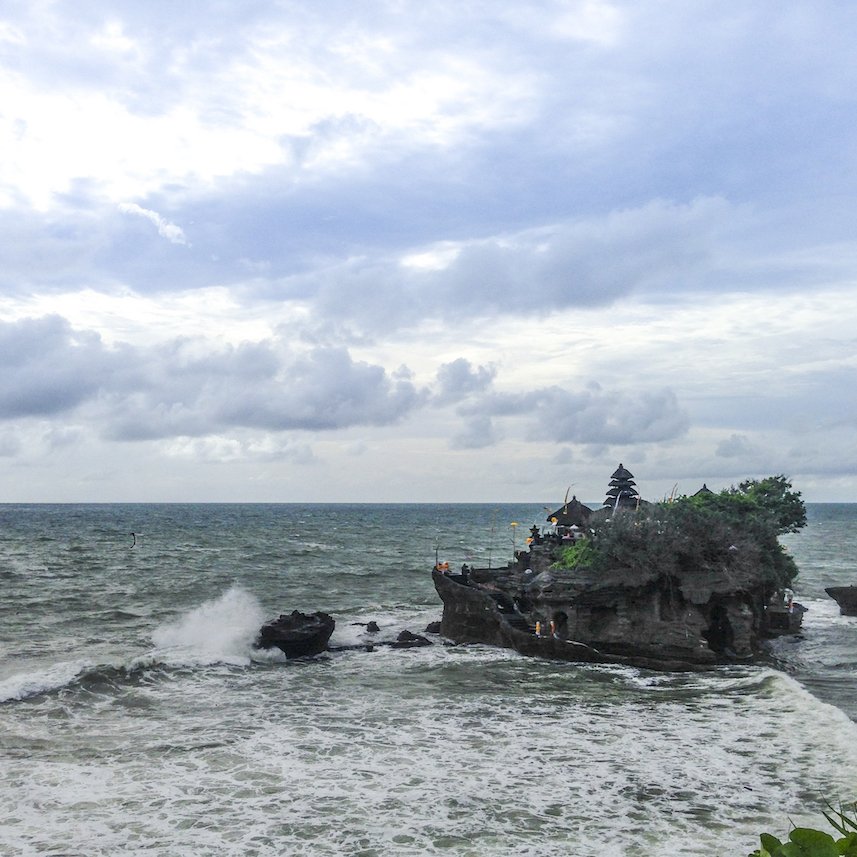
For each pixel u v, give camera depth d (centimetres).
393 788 2542
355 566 11688
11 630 5809
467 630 5500
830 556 14425
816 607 7469
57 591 8044
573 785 2577
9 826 2242
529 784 2581
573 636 4956
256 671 4416
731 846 2125
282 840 2155
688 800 2445
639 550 4844
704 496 6353
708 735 3127
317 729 3228
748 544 5106
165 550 14038
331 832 2205
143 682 4078
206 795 2477
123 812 2342
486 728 3244
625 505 6456
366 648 5134
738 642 4894
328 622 5031
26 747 2978
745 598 5056
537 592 5397
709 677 4234
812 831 756
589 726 3275
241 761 2805
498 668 4497
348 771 2703
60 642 5350
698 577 4844
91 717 3419
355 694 3872
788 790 2528
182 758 2839
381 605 7669
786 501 6719
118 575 9731
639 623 4853
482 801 2434
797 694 3697
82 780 2609
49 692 3797
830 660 4897
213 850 2092
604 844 2138
